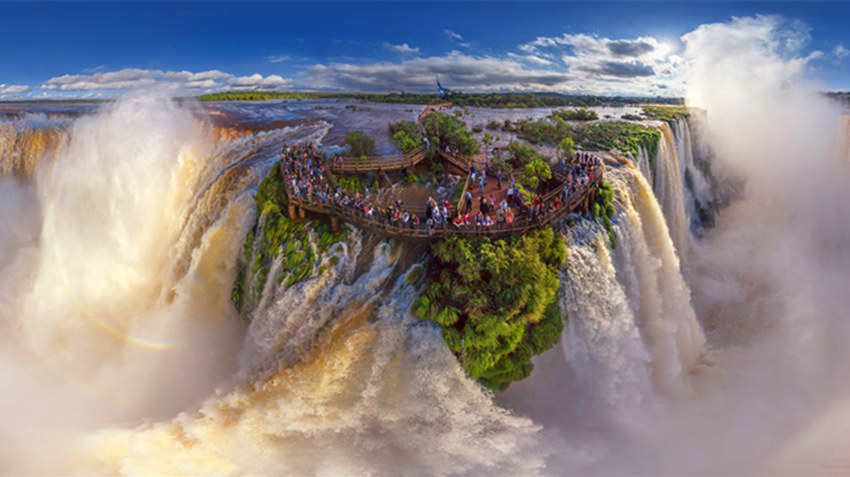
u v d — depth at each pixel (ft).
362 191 111.34
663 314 114.52
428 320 78.84
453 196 108.88
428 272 82.84
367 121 208.54
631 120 213.66
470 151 137.08
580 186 99.35
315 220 95.55
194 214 120.78
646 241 123.75
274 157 127.34
